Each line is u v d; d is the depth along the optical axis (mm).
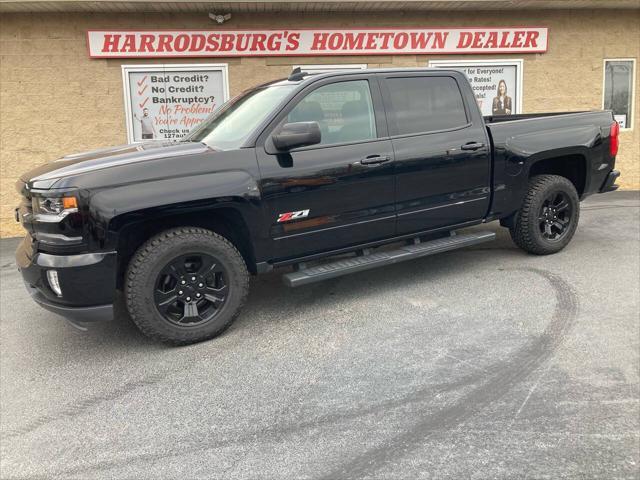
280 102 4223
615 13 9680
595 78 9883
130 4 7965
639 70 9961
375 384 3326
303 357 3734
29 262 3701
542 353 3625
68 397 3344
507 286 4938
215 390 3342
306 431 2871
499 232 7039
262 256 4164
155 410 3148
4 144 8516
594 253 5871
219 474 2561
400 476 2486
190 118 8953
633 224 7234
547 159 5695
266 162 4059
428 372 3439
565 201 5742
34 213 3674
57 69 8484
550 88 9805
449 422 2893
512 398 3096
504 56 9555
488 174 5160
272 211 4105
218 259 3963
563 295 4652
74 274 3537
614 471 2479
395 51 9164
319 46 8969
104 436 2914
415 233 4906
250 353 3836
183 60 8781
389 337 3990
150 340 4168
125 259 3961
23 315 4879
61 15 8344
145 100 8805
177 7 8203
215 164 3891
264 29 8773
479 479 2449
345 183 4375
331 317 4434
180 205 3723
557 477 2449
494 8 9070
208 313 4051
